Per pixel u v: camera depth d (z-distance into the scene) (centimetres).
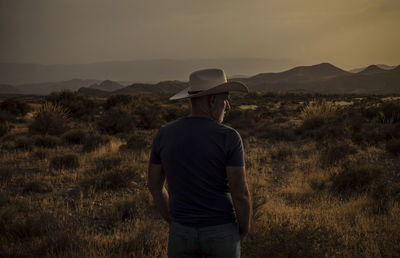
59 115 1967
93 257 363
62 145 1385
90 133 1630
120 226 497
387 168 855
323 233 373
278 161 1030
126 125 1839
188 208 162
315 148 1191
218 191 160
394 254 371
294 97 8494
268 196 648
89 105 3241
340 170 799
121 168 832
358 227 454
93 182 753
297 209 534
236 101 6688
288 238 324
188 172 160
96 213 567
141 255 373
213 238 159
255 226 369
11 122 2725
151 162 187
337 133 1422
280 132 1600
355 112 2350
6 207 567
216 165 157
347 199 626
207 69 179
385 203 542
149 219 527
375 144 1197
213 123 165
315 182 734
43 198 662
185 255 168
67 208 593
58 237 419
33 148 1249
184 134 165
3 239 432
